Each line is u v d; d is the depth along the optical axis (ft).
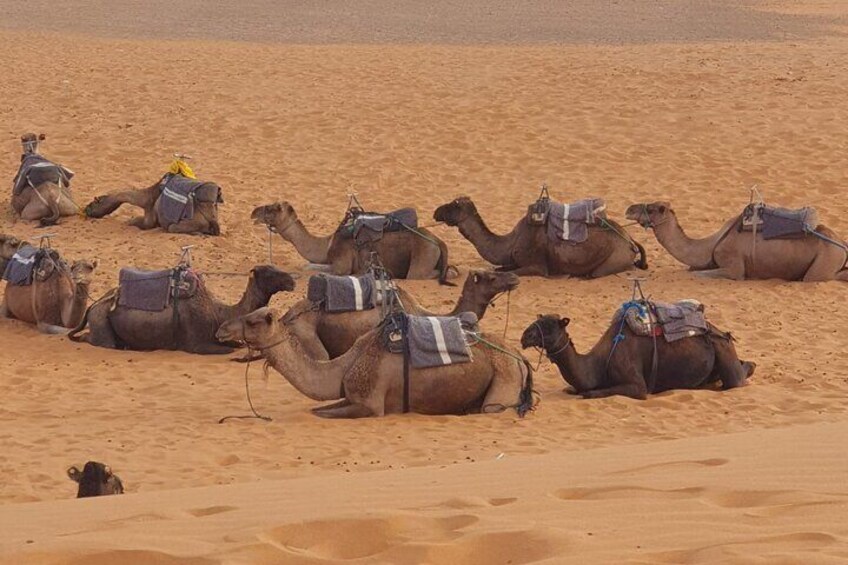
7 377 64.90
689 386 61.57
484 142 121.19
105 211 98.84
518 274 85.46
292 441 52.90
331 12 205.87
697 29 185.68
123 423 56.49
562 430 54.75
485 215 103.09
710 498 31.19
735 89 135.33
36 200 98.84
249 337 55.83
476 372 56.59
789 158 116.47
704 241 85.92
